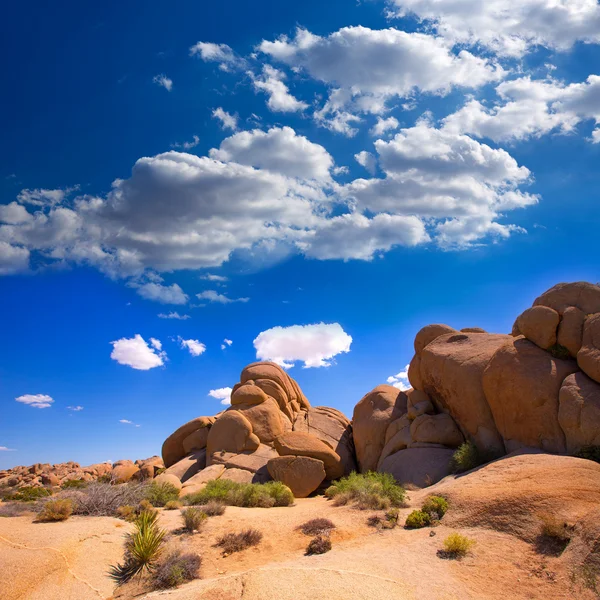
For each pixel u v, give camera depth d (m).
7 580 13.46
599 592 12.24
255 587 12.83
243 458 32.38
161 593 13.59
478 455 24.30
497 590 13.09
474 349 28.75
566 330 23.55
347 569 14.08
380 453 31.89
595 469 17.22
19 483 42.44
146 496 23.61
